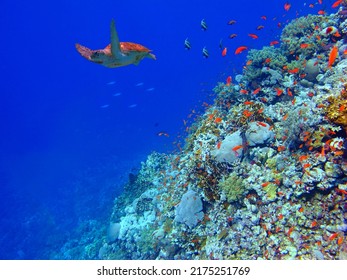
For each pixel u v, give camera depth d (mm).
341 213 5984
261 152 7910
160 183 13992
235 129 8969
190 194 9148
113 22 3164
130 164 28938
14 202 29750
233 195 7246
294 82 10430
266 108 9703
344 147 6160
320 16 12547
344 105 6188
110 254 13031
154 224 11523
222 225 7484
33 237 22266
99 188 25969
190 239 8625
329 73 9516
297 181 6551
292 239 6164
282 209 6645
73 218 22562
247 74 11852
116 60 3578
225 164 8086
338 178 6152
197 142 9945
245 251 6617
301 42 11633
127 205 14867
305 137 6828
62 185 30234
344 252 5539
